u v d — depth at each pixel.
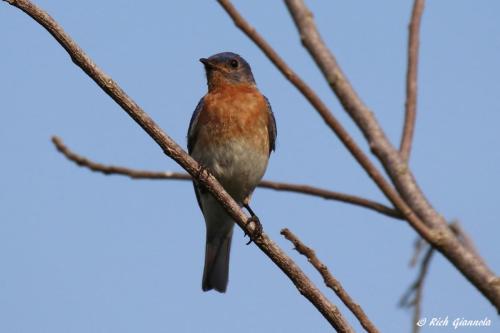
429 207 6.86
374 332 7.12
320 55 7.72
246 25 7.09
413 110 7.59
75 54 8.80
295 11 8.00
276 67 6.86
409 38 7.98
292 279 8.43
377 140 7.27
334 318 7.98
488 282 6.16
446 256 6.30
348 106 7.47
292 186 7.86
